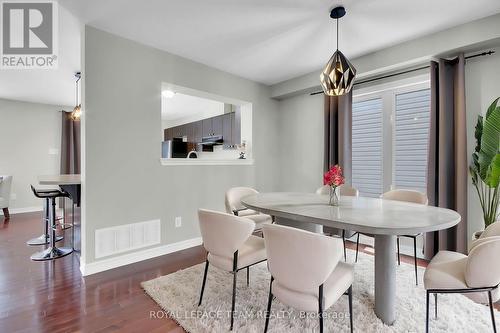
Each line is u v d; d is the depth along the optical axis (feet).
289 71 12.82
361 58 11.02
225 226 5.48
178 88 11.20
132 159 9.55
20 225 14.75
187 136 23.26
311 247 4.09
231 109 18.08
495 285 4.43
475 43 8.21
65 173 19.85
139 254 9.70
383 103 11.44
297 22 8.39
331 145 12.29
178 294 6.98
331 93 7.20
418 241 10.38
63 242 11.75
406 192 8.43
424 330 5.47
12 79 13.65
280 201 7.39
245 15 7.98
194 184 11.56
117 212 9.16
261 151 14.61
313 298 4.36
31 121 19.24
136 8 7.57
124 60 9.34
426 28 8.72
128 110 9.43
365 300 6.66
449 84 9.14
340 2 7.30
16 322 5.85
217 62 11.68
